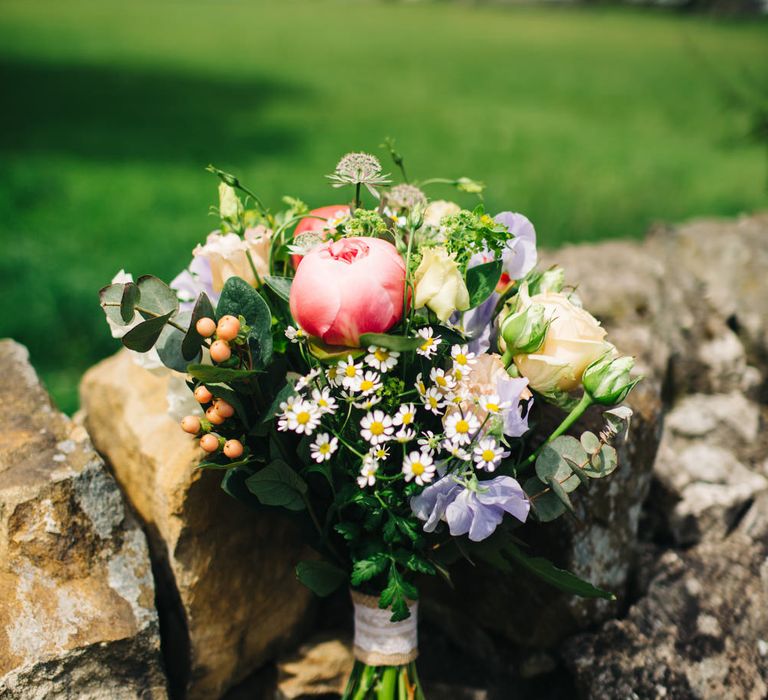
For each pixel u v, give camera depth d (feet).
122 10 74.18
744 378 6.61
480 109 36.09
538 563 3.94
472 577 5.13
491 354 3.83
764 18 69.62
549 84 44.47
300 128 29.60
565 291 6.22
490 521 3.56
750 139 10.56
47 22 61.00
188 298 4.19
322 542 4.14
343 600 5.49
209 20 71.36
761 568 5.43
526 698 5.22
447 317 3.50
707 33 66.69
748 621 5.14
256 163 23.52
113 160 22.71
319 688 5.02
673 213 17.67
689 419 6.38
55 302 11.27
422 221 3.66
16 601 4.07
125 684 4.17
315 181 21.16
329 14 87.10
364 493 3.80
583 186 17.79
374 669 4.27
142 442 4.89
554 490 3.72
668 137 30.42
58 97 32.42
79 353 10.85
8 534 4.16
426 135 29.45
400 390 3.54
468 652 5.36
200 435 3.81
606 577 4.99
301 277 3.39
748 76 10.59
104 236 15.78
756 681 4.91
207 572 4.62
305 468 3.92
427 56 55.11
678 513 5.62
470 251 3.63
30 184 18.66
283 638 5.06
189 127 28.55
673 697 4.79
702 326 6.72
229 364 3.67
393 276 3.38
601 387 3.53
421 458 3.52
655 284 6.70
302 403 3.54
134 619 4.19
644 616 5.10
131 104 32.09
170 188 19.85
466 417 3.54
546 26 82.17
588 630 5.03
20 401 4.84
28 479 4.29
